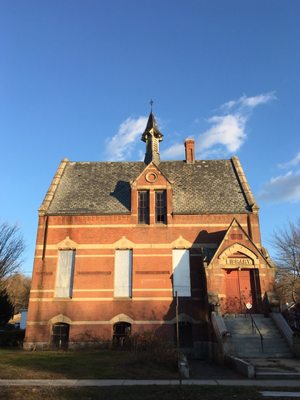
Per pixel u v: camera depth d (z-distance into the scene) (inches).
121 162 1348.4
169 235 1090.7
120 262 1082.1
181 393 474.9
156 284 1045.8
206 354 967.6
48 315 1027.3
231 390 490.9
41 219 1120.8
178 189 1203.2
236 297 992.9
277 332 869.8
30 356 785.6
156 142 1381.6
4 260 1515.7
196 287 1037.8
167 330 1001.5
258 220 1092.5
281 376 599.8
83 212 1120.2
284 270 1802.4
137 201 1137.4
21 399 446.3
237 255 1007.6
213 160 1333.7
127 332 1017.5
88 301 1035.3
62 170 1288.1
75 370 626.5
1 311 1523.1
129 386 518.6
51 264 1075.9
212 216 1106.1
